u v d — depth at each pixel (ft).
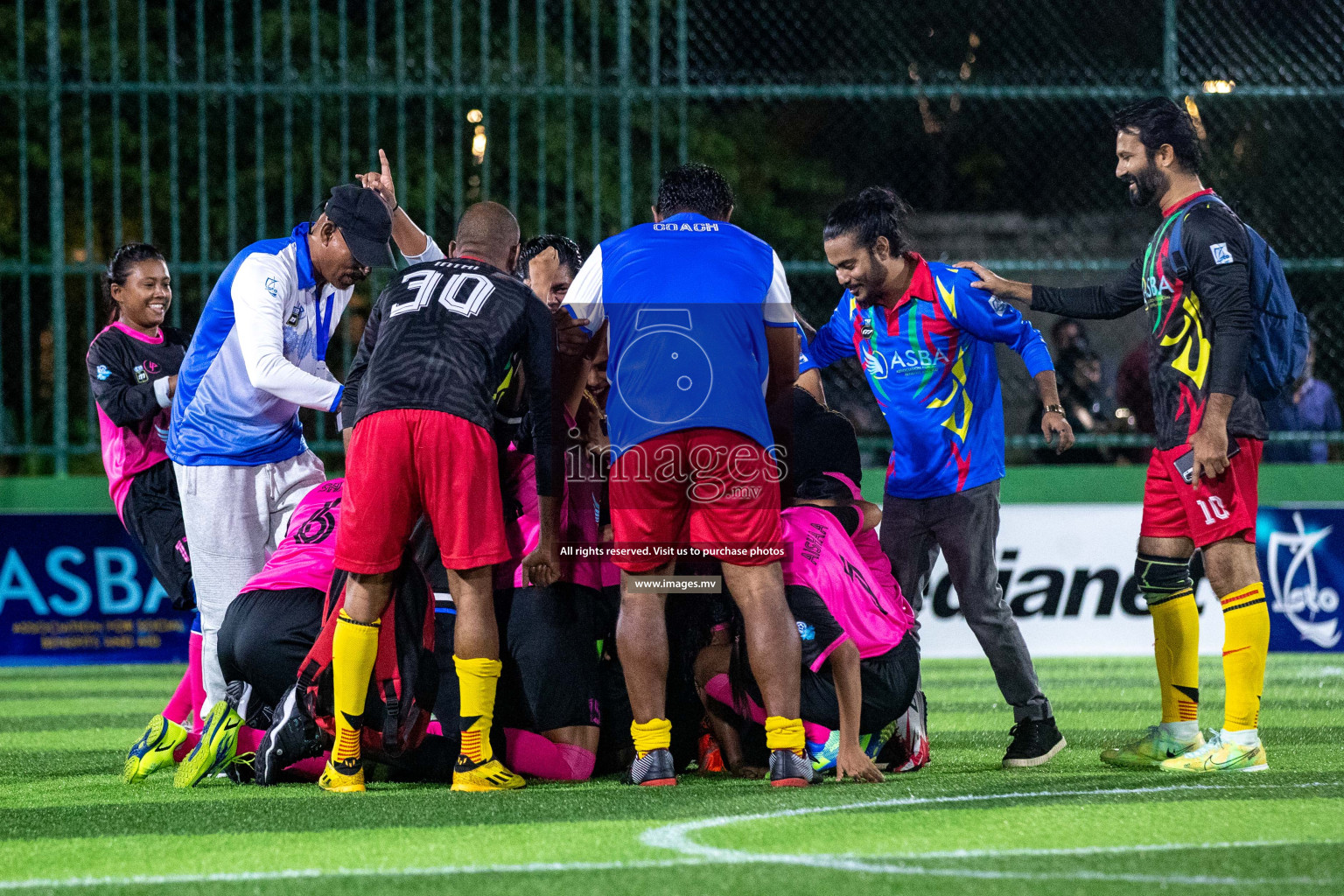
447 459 46.37
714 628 50.72
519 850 35.73
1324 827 38.04
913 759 52.37
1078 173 146.10
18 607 105.50
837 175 150.92
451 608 50.72
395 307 48.37
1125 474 110.32
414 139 120.26
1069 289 54.13
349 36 139.85
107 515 106.63
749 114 147.33
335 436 110.63
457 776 47.37
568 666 50.16
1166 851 34.94
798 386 55.77
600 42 129.08
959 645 107.04
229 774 51.72
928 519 54.29
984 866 33.42
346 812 42.19
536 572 48.73
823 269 109.60
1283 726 65.00
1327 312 113.70
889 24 147.54
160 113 128.88
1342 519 107.55
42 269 104.83
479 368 47.06
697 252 47.37
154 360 64.69
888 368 54.60
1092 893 30.83
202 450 55.42
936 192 152.66
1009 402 113.91
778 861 34.04
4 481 107.34
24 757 60.03
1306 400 110.63
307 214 126.31
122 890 32.40
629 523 46.55
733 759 50.57
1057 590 105.40
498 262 51.19
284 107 110.11
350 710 47.19
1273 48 114.83
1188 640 52.34
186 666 106.63
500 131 116.47
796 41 124.77
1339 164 113.50
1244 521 49.93
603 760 52.08
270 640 50.62
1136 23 130.82
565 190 117.19
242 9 141.79
